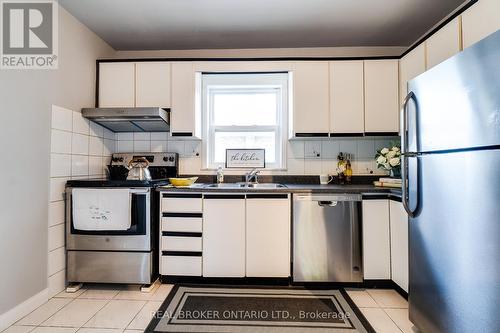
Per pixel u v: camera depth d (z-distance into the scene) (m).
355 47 2.75
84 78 2.27
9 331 1.47
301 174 2.64
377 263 1.97
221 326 1.52
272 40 2.61
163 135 2.70
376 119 2.32
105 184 1.97
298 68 2.35
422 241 1.31
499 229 0.92
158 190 2.05
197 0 1.98
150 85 2.40
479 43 0.98
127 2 1.99
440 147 1.17
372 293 1.92
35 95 1.76
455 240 1.10
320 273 1.98
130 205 1.95
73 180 2.00
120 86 2.40
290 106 2.46
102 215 1.93
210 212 2.03
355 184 2.56
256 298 1.84
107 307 1.73
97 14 2.14
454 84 1.09
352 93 2.33
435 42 1.78
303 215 1.99
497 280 0.93
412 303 1.41
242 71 2.39
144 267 1.97
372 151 2.64
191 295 1.88
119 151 2.71
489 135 0.94
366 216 1.98
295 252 1.99
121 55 2.81
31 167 1.71
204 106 2.63
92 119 2.30
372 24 2.31
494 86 0.92
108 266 1.98
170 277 2.07
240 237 2.02
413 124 1.37
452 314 1.12
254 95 2.75
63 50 2.03
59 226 1.93
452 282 1.12
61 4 1.99
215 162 2.75
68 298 1.85
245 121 2.75
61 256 1.95
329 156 2.65
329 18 2.22
